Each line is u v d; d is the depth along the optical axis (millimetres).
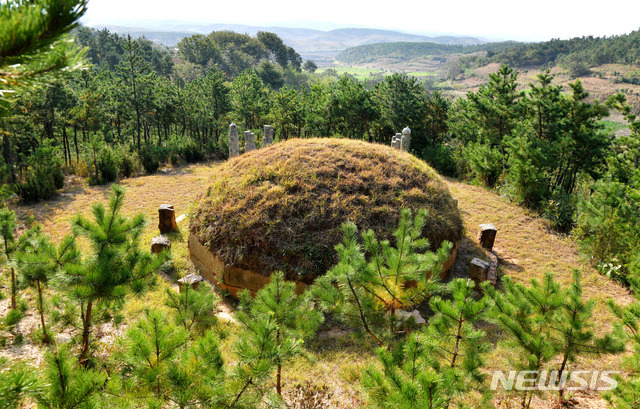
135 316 9109
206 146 39281
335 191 11391
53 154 22281
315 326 5977
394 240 10359
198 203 12617
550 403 6789
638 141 26312
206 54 117188
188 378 4102
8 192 13656
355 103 37812
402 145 20953
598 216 12719
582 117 25641
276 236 10406
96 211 5270
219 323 8641
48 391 3428
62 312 6445
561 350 5734
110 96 42375
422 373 3785
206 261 11352
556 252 13578
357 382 7344
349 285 5547
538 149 17594
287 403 6617
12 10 1578
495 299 5930
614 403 5508
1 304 9141
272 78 108750
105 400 3729
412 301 6289
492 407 5129
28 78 1728
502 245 13992
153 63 101312
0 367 3609
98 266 5008
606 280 11711
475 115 29094
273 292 5730
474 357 5039
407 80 40188
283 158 12711
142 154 26391
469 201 18266
